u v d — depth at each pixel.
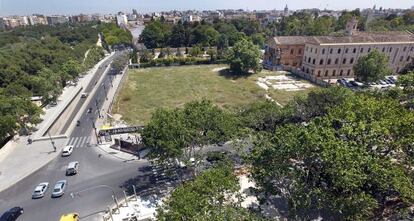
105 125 61.78
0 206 38.09
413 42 97.06
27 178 44.34
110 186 41.88
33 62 102.44
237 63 101.81
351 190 27.89
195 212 23.56
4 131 52.84
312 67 97.25
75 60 114.00
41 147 54.06
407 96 53.53
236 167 44.22
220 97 80.31
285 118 51.91
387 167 29.25
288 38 111.00
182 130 37.94
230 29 169.75
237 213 25.69
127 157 49.94
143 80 99.75
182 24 172.75
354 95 51.69
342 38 95.81
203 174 29.64
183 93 84.62
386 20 167.50
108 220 34.88
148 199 38.72
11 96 67.88
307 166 31.56
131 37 197.00
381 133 31.14
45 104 76.56
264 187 31.80
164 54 139.88
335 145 27.77
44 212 36.75
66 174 45.00
